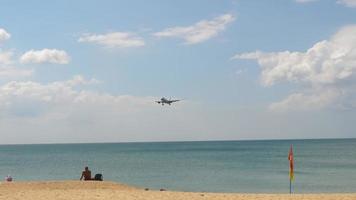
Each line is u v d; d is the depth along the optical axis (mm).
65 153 175500
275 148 194625
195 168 78688
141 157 128250
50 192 22609
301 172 67125
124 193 22391
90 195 21312
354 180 53625
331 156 115562
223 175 63250
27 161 111125
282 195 22547
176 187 47719
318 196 21875
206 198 20969
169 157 125625
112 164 93875
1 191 23422
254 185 48844
